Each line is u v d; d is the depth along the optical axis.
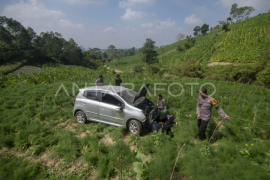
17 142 4.25
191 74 17.78
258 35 51.50
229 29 74.62
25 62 59.44
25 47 63.25
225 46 53.88
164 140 4.09
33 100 7.64
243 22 77.94
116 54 146.38
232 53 44.38
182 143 3.94
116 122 5.12
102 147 3.91
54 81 14.66
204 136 4.38
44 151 4.11
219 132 4.64
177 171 3.27
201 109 4.25
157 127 4.66
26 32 65.81
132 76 22.12
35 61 65.94
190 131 4.87
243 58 36.09
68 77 16.53
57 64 67.62
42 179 3.12
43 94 8.74
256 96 8.26
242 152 3.62
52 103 7.59
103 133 4.90
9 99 7.94
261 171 3.01
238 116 5.72
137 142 4.28
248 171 2.92
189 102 7.54
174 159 3.36
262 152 3.64
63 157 3.81
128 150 3.79
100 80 7.29
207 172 2.96
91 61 94.69
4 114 6.03
